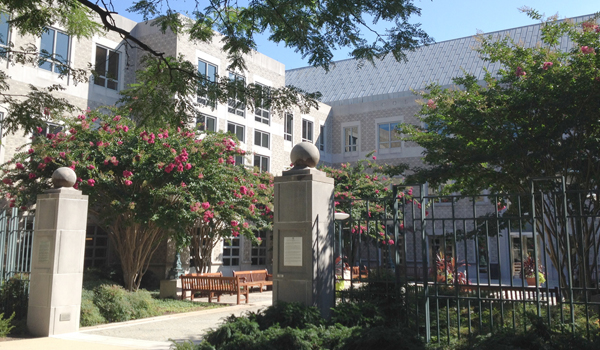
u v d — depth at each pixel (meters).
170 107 10.20
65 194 9.91
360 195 23.92
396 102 31.31
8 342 8.76
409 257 24.62
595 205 10.46
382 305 7.70
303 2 8.67
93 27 11.99
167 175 14.53
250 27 9.70
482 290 9.07
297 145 8.16
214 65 22.97
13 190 14.27
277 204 7.96
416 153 30.20
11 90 16.83
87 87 19.36
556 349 5.87
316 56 9.31
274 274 7.80
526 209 11.43
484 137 11.27
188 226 16.25
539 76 10.58
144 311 12.10
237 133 24.72
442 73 31.44
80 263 10.06
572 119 10.04
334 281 8.00
